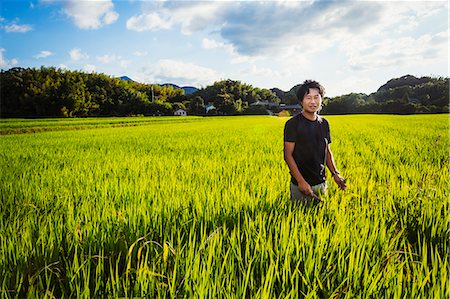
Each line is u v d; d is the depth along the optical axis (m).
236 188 4.31
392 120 34.00
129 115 81.38
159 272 2.41
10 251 2.77
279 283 2.30
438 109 57.41
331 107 65.56
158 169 6.69
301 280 2.41
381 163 6.98
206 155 8.92
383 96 71.19
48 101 66.62
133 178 5.68
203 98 99.19
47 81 67.44
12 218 3.79
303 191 3.41
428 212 3.35
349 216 3.29
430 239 3.02
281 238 2.74
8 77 66.19
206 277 2.17
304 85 3.42
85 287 2.13
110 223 3.17
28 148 12.86
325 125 3.60
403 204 3.74
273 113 83.69
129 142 14.90
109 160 8.33
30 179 5.94
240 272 2.36
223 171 6.23
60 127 36.53
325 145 3.58
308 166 3.53
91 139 17.80
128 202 4.02
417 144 10.40
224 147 11.08
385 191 4.28
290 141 3.45
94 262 2.58
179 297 2.12
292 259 2.54
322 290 2.17
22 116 66.44
